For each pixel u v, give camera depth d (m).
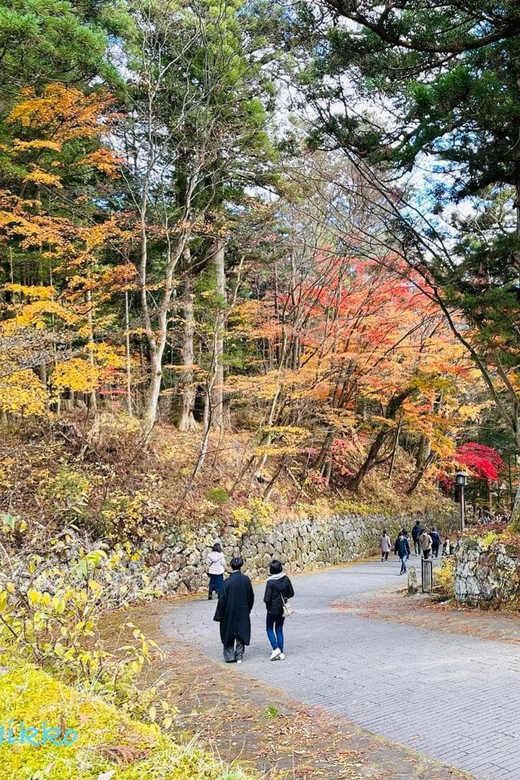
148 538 14.96
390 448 32.75
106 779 2.03
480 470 30.50
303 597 14.73
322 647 8.57
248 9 18.67
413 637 8.95
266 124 18.88
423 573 14.16
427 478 34.94
